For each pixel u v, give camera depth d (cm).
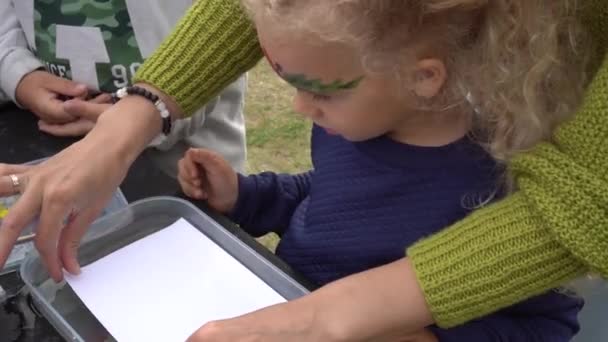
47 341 82
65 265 88
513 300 71
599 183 64
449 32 73
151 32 123
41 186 89
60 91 122
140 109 100
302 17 69
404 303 71
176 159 115
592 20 74
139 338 81
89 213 92
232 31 101
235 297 86
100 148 94
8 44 128
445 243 72
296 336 71
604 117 64
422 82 76
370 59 72
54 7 123
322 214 95
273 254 96
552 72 73
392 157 89
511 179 76
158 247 92
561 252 68
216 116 139
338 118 80
